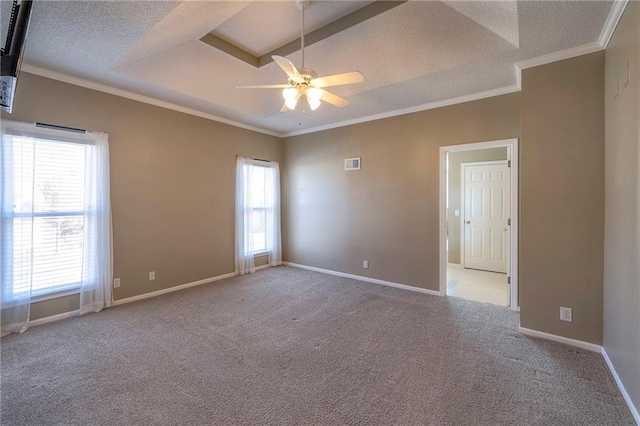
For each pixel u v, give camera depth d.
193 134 4.50
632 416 1.80
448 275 5.26
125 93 3.71
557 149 2.69
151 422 1.77
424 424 1.75
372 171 4.73
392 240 4.53
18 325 2.94
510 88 3.52
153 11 2.16
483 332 2.95
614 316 2.20
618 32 2.12
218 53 3.14
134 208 3.85
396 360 2.45
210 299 3.93
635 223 1.81
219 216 4.89
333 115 4.70
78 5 2.07
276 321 3.24
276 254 5.83
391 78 3.38
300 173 5.71
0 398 1.97
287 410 1.87
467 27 2.51
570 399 1.96
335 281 4.80
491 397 1.99
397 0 2.40
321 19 2.75
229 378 2.21
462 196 5.82
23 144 2.97
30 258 3.02
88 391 2.05
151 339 2.81
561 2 2.03
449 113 3.98
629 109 1.91
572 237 2.64
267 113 4.70
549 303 2.76
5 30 1.99
